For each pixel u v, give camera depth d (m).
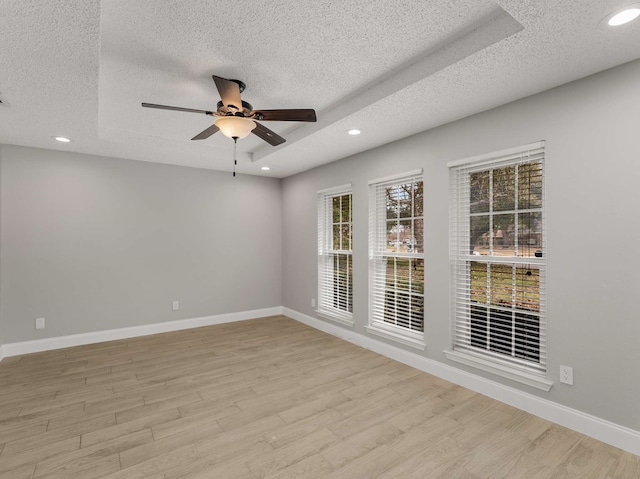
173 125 3.40
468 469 1.85
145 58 2.12
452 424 2.29
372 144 3.61
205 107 2.91
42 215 3.79
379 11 1.69
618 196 2.02
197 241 4.79
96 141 3.51
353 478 1.79
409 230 3.45
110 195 4.17
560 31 1.66
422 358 3.22
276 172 5.07
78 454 1.97
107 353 3.70
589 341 2.14
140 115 3.12
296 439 2.13
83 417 2.38
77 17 1.53
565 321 2.25
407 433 2.19
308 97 2.73
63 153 3.90
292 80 2.44
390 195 3.67
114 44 1.96
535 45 1.78
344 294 4.32
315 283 4.78
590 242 2.13
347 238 4.28
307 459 1.94
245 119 2.41
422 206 3.30
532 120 2.39
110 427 2.26
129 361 3.46
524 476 1.79
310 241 4.88
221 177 4.98
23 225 3.69
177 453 1.99
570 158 2.21
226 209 5.03
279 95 2.69
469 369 2.83
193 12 1.68
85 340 4.02
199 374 3.14
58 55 1.86
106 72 2.29
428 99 2.46
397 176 3.44
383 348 3.65
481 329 2.84
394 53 2.09
